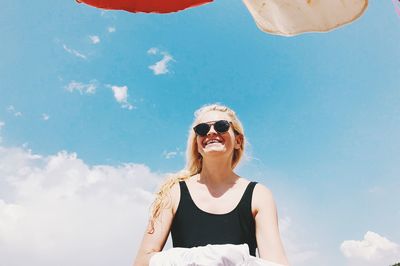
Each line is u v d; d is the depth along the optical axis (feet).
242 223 3.44
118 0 2.73
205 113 4.00
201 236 3.38
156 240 3.46
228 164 3.79
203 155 3.80
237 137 4.13
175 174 4.00
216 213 3.49
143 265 3.33
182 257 2.87
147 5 2.74
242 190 3.63
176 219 3.55
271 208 3.51
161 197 3.63
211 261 2.77
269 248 3.27
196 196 3.61
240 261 2.79
